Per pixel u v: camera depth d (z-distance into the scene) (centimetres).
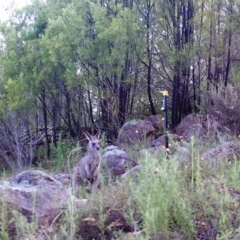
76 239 512
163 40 1628
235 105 1238
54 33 1600
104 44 1560
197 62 1694
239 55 1644
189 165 671
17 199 565
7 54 1717
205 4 1653
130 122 1480
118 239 487
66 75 1559
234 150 839
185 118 1462
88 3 1644
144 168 582
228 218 503
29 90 1630
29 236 481
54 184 676
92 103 1744
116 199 559
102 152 1157
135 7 1620
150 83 1736
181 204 511
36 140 1691
